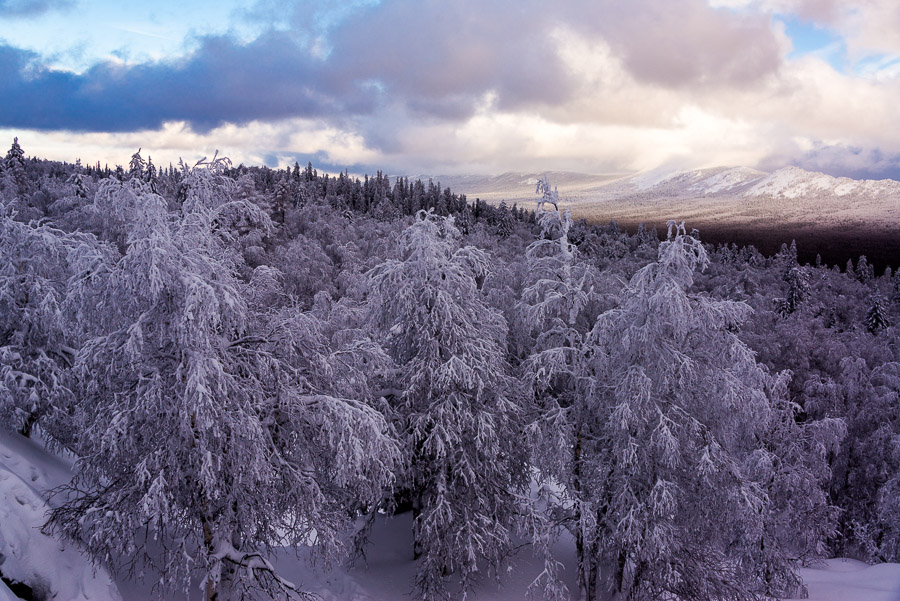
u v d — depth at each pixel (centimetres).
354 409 1050
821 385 3042
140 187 941
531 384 1472
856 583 2045
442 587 1320
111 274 891
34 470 1250
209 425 871
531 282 1684
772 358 3503
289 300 1323
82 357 905
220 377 909
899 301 8050
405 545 1725
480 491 1382
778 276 10500
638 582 1395
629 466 1324
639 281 1347
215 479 908
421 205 13912
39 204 4631
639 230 14388
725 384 1311
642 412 1275
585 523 1353
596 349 1438
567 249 1622
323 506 1134
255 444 961
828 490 2981
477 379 1332
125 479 970
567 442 1410
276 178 12488
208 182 1063
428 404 1380
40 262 1423
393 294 1407
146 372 944
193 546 1087
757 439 2241
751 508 1354
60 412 1366
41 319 1387
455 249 1532
